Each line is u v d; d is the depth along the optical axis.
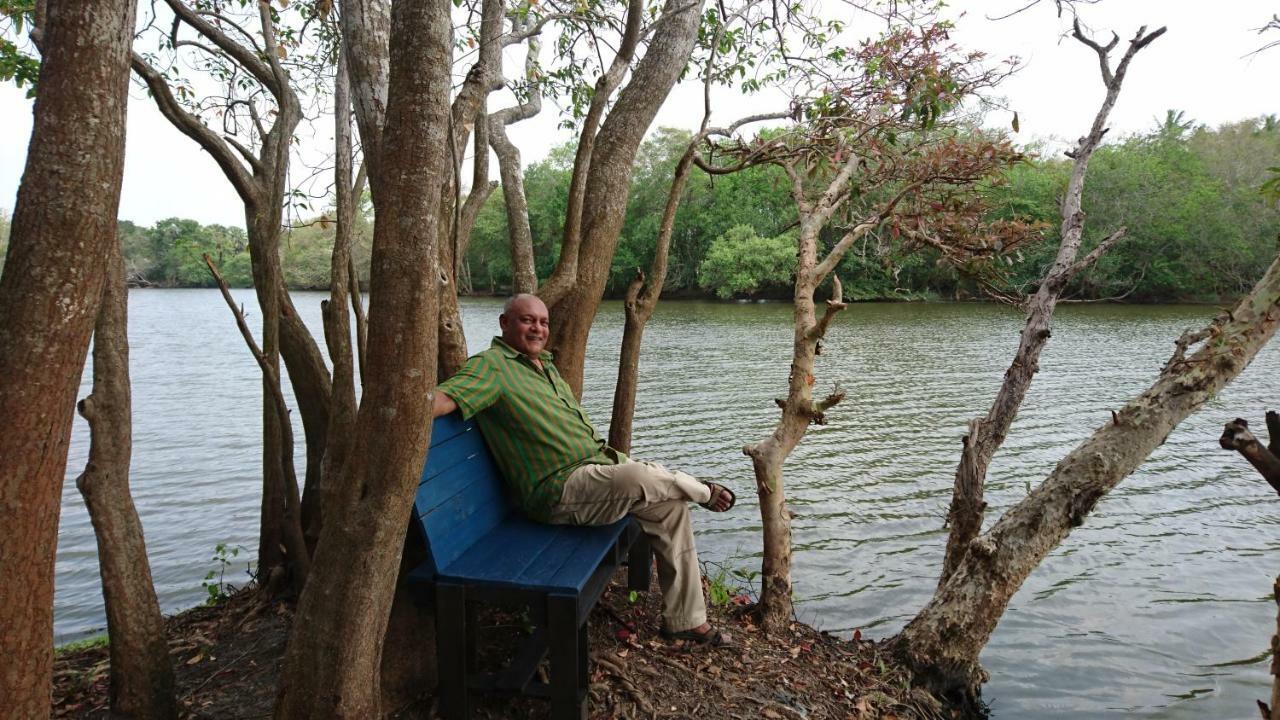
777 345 25.45
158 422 14.26
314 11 4.98
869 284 46.47
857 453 11.35
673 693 3.37
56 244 1.93
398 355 2.37
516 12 4.43
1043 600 6.41
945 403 15.24
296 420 13.82
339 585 2.46
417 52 2.29
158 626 3.11
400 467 2.42
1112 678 5.17
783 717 3.34
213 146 4.66
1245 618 6.06
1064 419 13.77
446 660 2.82
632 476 3.27
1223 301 45.72
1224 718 4.71
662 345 25.58
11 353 1.92
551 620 2.70
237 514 8.87
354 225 4.27
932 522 8.34
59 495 2.06
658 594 4.23
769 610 4.23
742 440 12.24
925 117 4.19
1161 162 49.09
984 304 42.94
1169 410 3.85
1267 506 8.91
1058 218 28.69
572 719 2.73
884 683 3.90
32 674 2.06
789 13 6.20
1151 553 7.46
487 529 3.29
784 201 53.06
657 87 4.75
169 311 53.56
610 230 4.64
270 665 3.66
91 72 1.95
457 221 3.49
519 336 3.36
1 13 4.80
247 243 4.95
